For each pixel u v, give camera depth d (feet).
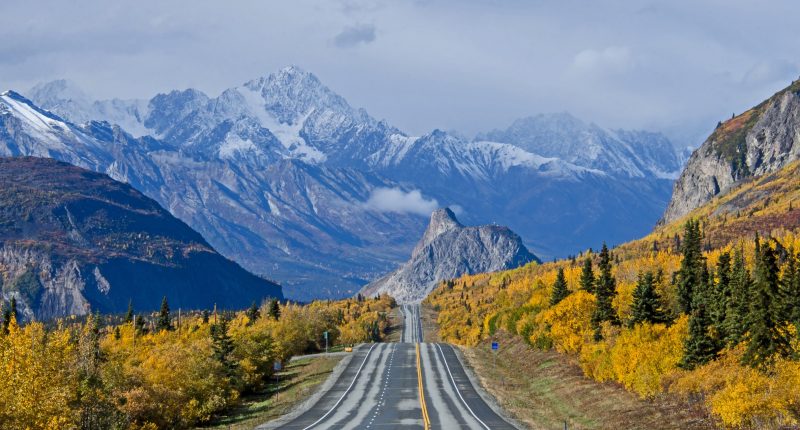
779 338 239.50
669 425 226.58
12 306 341.21
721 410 209.26
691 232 366.63
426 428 236.63
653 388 260.42
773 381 212.64
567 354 370.53
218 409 315.78
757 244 362.12
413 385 338.13
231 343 351.05
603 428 241.14
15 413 182.60
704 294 332.80
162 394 278.26
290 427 246.27
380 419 256.52
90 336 323.16
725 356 256.93
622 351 287.07
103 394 248.32
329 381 357.82
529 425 244.63
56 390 193.16
